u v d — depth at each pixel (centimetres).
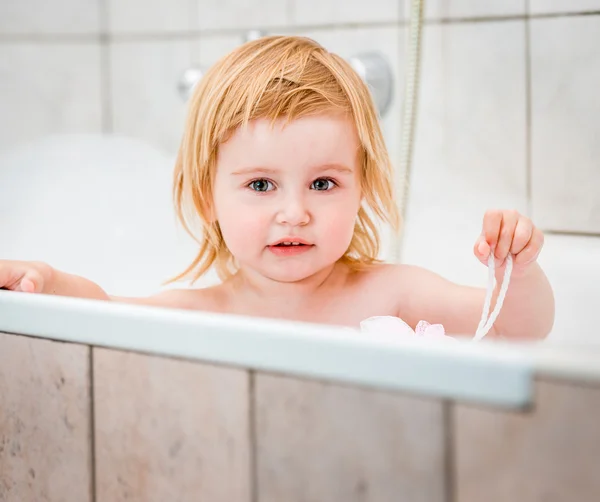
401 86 167
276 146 102
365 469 68
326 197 105
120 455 81
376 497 67
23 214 180
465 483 64
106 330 81
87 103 200
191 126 113
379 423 67
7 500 90
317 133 103
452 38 163
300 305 114
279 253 105
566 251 140
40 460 87
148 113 197
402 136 151
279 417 71
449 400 64
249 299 115
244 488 74
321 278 115
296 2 177
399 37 167
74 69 200
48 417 86
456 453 64
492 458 63
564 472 61
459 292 113
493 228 97
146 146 180
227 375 74
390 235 147
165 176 175
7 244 176
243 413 73
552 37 155
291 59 110
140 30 196
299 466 71
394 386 66
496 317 105
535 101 157
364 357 67
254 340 72
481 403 63
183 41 191
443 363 64
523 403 62
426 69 165
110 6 198
